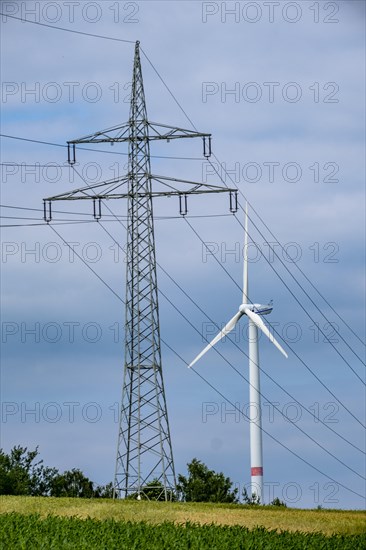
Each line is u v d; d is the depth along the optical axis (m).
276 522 151.25
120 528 134.25
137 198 179.88
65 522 136.38
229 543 128.25
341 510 178.75
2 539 119.31
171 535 129.62
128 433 178.38
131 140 180.00
